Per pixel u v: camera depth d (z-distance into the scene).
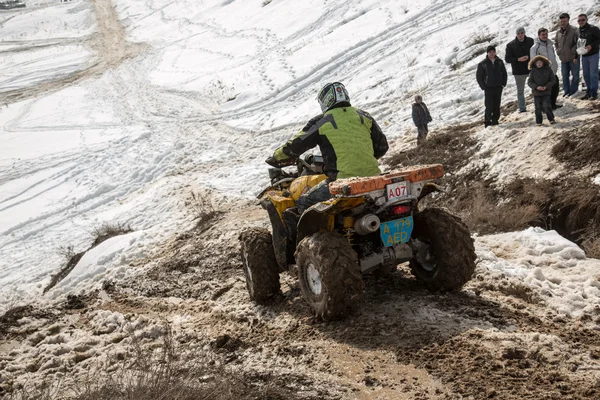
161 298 7.84
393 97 16.78
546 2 18.14
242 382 4.22
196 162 17.98
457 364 4.19
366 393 4.00
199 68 33.19
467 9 21.59
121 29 51.66
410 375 4.15
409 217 5.15
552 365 4.05
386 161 11.99
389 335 4.78
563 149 8.84
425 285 5.59
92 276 10.50
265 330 5.52
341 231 5.34
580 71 12.55
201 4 50.53
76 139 25.02
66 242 13.88
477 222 8.15
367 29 25.39
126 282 9.00
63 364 5.68
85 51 46.66
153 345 5.63
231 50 33.88
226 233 10.10
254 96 24.42
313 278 5.24
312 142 5.41
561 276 5.81
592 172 8.09
